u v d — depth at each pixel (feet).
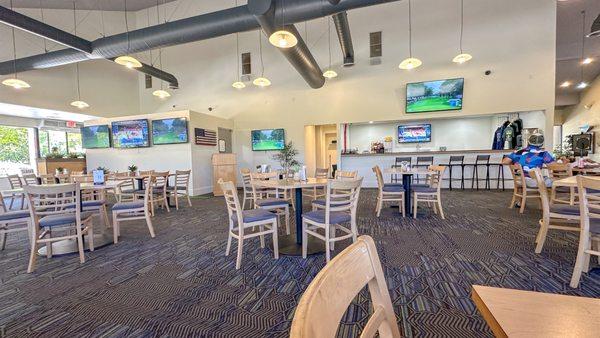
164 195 17.62
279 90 29.14
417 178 24.26
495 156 23.67
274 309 6.19
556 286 6.69
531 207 16.06
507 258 8.51
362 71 26.43
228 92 30.66
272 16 14.14
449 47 24.13
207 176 26.89
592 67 29.30
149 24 29.81
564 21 22.76
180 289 7.18
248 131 30.25
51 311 6.28
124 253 9.99
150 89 32.86
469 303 6.16
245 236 8.63
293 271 8.12
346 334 5.23
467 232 11.39
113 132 26.78
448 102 23.98
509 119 24.88
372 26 25.93
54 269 8.61
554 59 21.85
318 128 35.68
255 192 13.24
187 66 31.73
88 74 28.63
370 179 26.68
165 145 25.59
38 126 30.94
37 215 8.98
